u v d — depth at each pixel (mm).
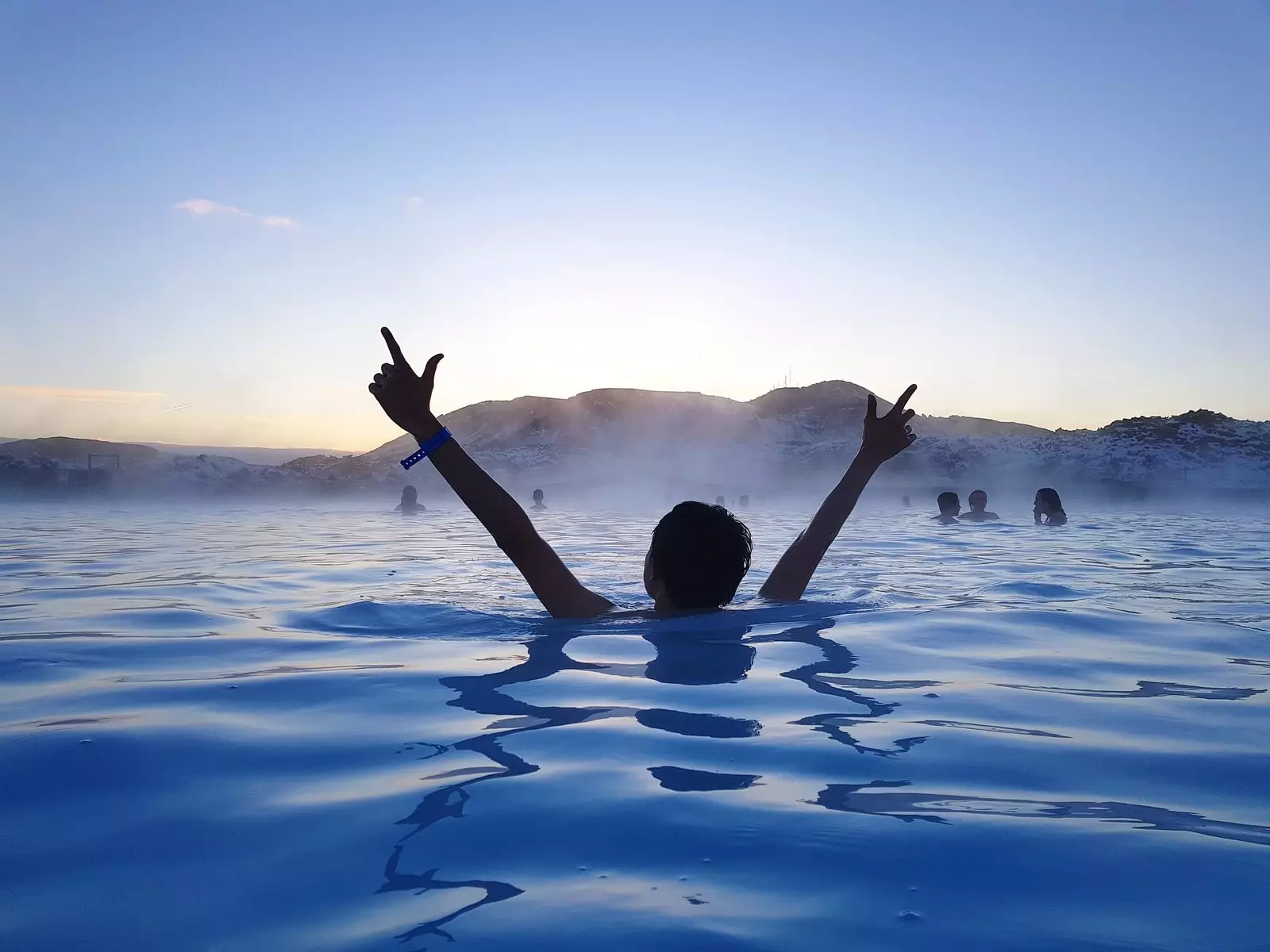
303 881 1175
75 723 1949
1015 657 2727
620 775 1587
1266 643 3006
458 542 8898
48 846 1298
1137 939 1013
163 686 2314
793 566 3582
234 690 2268
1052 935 1021
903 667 2545
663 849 1260
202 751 1746
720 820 1364
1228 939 1012
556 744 1786
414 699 2168
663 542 3279
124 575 5328
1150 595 4367
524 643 2859
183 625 3322
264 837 1322
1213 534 10508
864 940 1005
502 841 1293
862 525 12219
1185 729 1936
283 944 1006
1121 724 1977
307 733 1879
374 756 1717
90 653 2771
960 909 1081
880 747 1766
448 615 3426
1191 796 1513
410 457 2754
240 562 6285
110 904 1115
